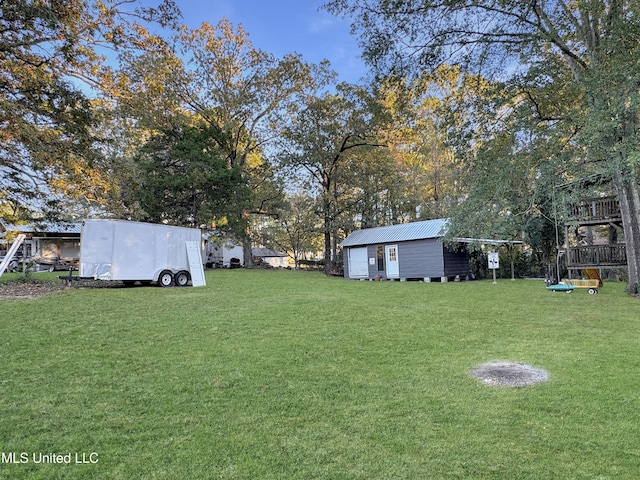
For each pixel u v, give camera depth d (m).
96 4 10.83
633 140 7.74
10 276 17.39
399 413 3.29
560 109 10.77
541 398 3.53
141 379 4.12
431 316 7.67
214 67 24.77
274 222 34.31
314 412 3.32
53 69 10.96
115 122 19.22
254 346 5.44
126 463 2.55
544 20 9.49
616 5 8.95
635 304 9.13
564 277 16.08
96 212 19.88
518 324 6.82
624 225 11.59
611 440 2.78
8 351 5.14
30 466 2.52
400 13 8.98
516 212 12.73
